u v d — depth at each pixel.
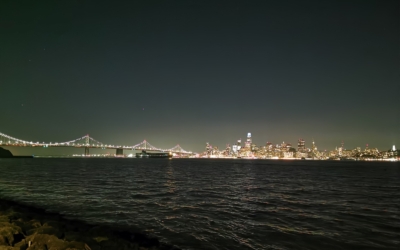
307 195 29.33
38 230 11.64
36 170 69.31
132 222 16.73
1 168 77.12
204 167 104.50
